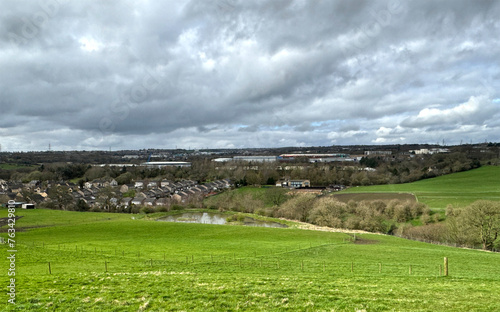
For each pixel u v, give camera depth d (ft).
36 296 79.92
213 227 278.87
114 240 221.05
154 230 265.34
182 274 108.99
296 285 92.27
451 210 296.10
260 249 180.55
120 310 70.33
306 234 245.86
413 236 266.77
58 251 165.99
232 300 76.48
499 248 225.15
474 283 100.22
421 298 79.92
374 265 135.44
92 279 98.17
